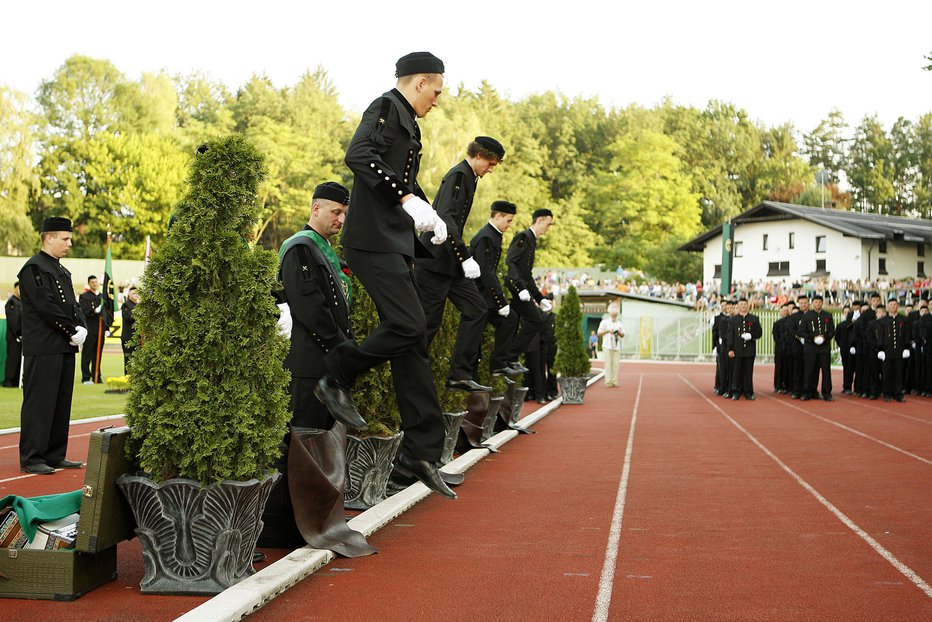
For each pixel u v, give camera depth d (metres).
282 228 66.19
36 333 8.54
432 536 6.00
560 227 82.25
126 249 61.81
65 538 4.52
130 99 67.88
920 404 19.02
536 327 11.25
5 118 57.44
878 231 57.16
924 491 7.84
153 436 4.47
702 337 45.47
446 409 8.65
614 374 24.66
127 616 4.18
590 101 109.44
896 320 19.83
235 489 4.49
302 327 5.79
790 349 21.75
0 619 4.13
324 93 88.25
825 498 7.48
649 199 85.31
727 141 110.62
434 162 65.56
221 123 73.50
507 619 4.24
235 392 4.54
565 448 10.93
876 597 4.61
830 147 120.81
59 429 8.82
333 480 5.57
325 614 4.30
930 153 114.38
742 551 5.59
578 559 5.37
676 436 12.38
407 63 5.56
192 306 4.59
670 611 4.36
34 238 57.81
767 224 61.03
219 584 4.55
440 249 7.00
